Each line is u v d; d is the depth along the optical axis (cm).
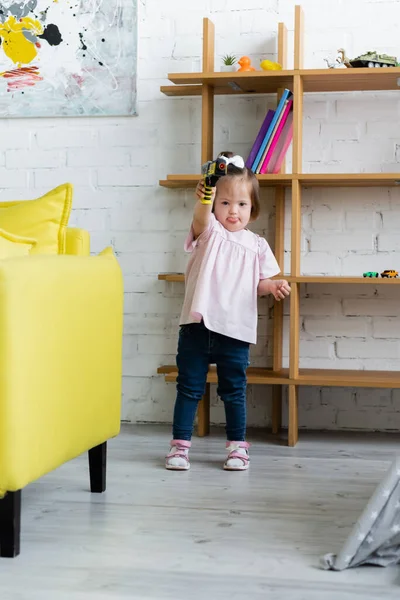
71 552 175
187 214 328
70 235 233
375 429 320
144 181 330
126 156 331
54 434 183
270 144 298
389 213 317
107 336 216
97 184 333
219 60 325
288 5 321
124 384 334
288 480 240
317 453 279
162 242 330
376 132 318
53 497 218
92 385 206
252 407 327
